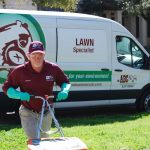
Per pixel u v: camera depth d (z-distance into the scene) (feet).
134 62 43.50
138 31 160.25
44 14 39.22
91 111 45.44
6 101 37.29
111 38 42.32
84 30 40.93
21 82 21.57
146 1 129.39
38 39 38.83
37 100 21.57
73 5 94.38
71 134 32.50
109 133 33.01
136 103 44.09
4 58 37.37
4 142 30.22
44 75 21.57
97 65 41.32
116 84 42.39
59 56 39.70
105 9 142.10
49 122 22.21
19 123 38.47
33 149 18.04
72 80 40.06
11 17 37.78
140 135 32.48
